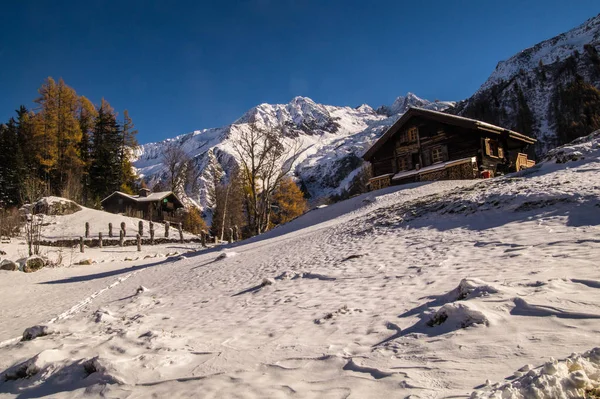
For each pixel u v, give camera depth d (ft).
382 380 10.13
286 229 81.87
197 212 219.82
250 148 119.65
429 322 13.58
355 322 16.26
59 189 159.74
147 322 24.71
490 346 10.62
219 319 22.38
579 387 7.70
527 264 19.29
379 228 44.98
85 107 201.05
